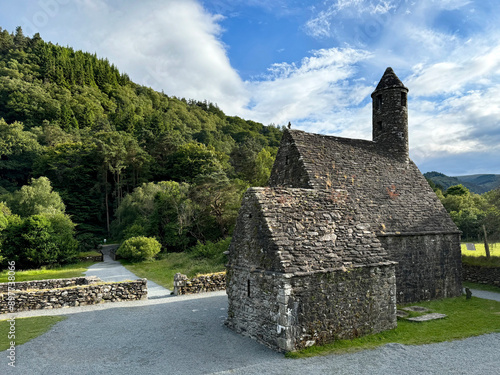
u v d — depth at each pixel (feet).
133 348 35.86
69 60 398.42
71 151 226.58
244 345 36.45
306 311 34.60
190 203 142.92
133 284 59.00
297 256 35.76
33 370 30.01
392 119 70.38
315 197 43.42
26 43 389.19
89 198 220.23
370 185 59.11
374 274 40.29
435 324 43.62
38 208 151.53
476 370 29.89
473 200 201.16
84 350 35.27
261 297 37.06
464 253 94.38
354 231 42.52
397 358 32.42
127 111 356.18
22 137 242.78
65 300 54.08
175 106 523.29
